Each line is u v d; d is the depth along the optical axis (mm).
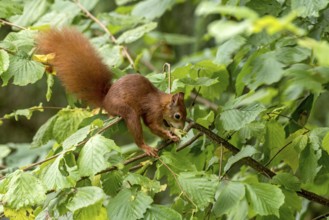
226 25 4082
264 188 7328
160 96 8664
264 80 8125
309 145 8234
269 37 8422
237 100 8281
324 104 13133
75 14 10492
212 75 9156
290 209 7957
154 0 12008
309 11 7520
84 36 9016
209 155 8938
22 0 10602
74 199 6715
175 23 16453
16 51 8062
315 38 8727
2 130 17922
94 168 6703
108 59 9484
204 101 12578
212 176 7516
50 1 11391
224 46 8820
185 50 16188
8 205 6602
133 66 9648
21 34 8531
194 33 16016
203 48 15391
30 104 17234
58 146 8047
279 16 8508
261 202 7211
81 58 8805
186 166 7633
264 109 8047
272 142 8664
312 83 6973
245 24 4066
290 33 6734
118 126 8391
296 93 9164
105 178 7297
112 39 10141
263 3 8539
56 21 10242
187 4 16484
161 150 8492
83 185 7508
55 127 8523
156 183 7137
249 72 8336
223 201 7250
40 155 11023
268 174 8570
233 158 7855
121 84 8477
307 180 8172
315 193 9570
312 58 8320
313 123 12992
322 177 9461
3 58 7520
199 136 8609
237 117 8055
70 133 8516
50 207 6867
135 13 11992
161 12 11844
